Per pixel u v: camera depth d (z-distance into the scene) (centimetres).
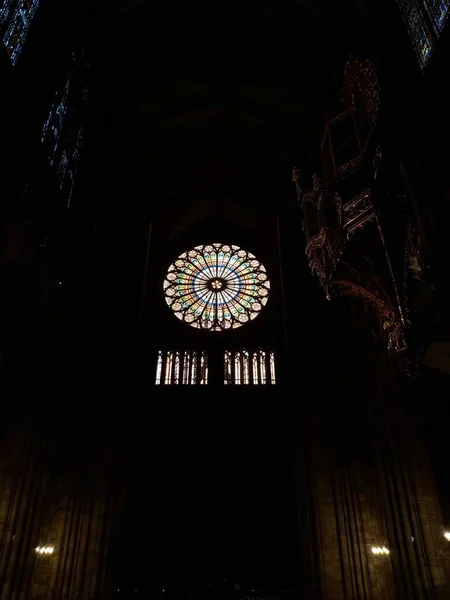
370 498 2239
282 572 2648
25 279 1884
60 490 2314
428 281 1416
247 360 3312
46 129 2066
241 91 2864
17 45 1772
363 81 1953
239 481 2878
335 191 1856
